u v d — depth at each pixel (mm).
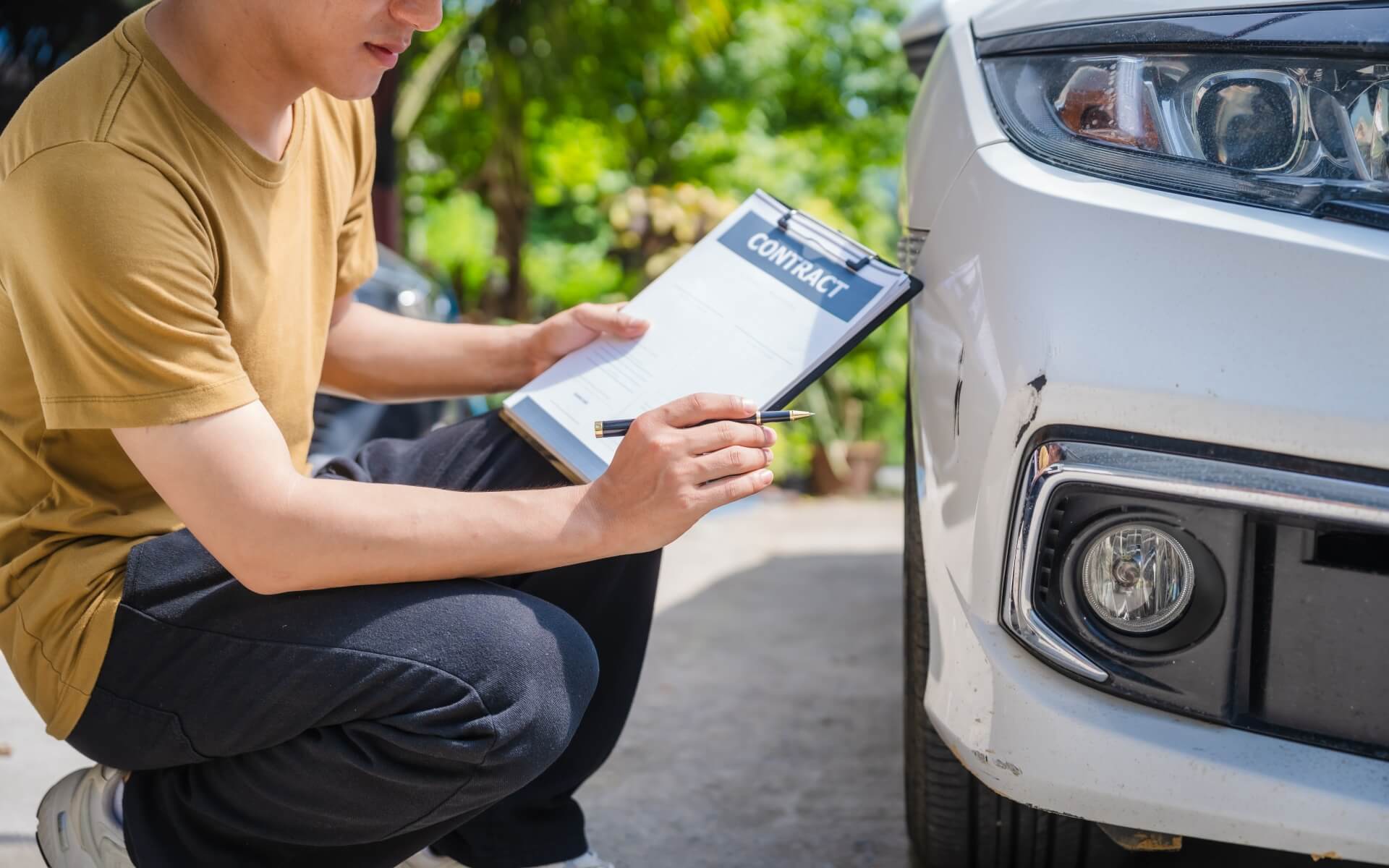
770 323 1325
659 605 3010
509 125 6008
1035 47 1303
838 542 4066
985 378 1135
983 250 1181
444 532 1089
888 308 1305
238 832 1176
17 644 1164
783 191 6953
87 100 1047
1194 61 1180
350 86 1126
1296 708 1074
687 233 6465
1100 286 1090
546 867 1331
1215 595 1069
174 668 1118
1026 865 1497
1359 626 1051
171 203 1037
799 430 6285
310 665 1093
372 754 1102
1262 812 1063
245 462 1039
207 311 1050
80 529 1146
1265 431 1032
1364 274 1042
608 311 1397
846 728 2127
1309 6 1157
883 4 7898
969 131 1291
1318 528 1032
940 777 1441
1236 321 1053
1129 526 1076
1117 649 1096
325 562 1063
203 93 1101
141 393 1014
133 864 1217
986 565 1137
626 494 1114
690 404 1139
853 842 1671
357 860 1191
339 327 1522
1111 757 1084
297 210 1223
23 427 1139
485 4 5594
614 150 6980
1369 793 1046
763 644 2643
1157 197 1128
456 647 1096
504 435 1395
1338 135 1105
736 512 5273
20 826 1609
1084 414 1074
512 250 6242
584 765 1361
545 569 1270
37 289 1021
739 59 7141
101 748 1164
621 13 6008
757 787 1865
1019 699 1114
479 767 1104
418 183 6664
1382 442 1010
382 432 2701
